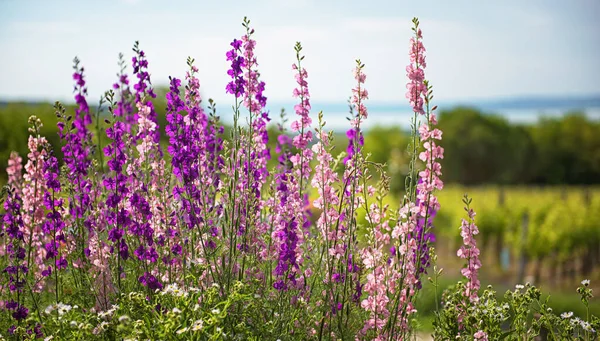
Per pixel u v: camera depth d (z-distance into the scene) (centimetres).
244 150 452
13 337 425
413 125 407
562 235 1709
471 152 6612
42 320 415
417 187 411
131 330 347
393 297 429
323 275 440
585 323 426
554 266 1728
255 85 435
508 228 1994
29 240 446
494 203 2361
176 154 429
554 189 4159
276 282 422
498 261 1903
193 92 443
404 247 409
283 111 504
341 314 416
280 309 416
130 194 456
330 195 429
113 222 434
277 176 462
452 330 431
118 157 431
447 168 6638
